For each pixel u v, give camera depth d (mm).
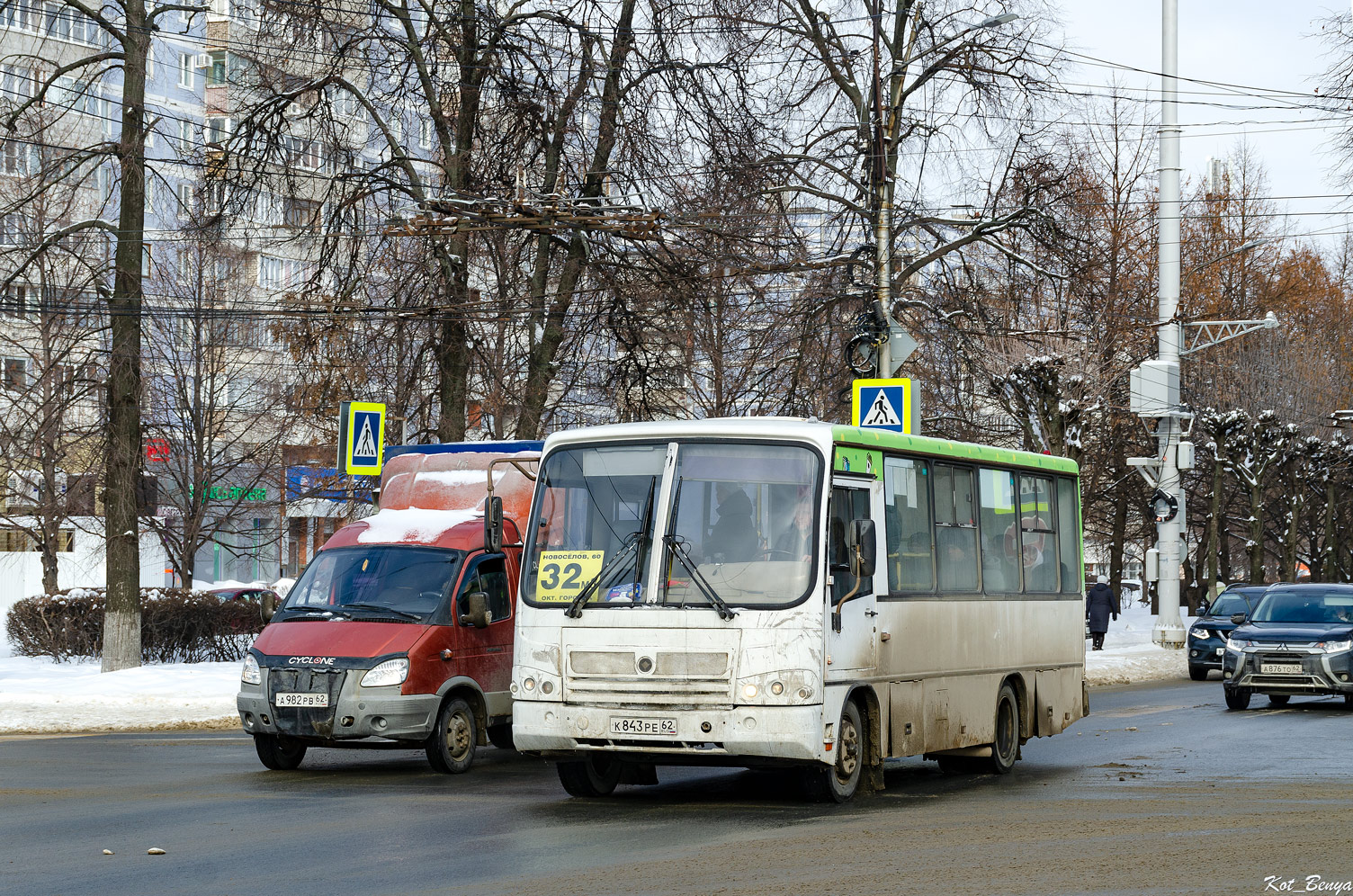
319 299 33688
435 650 16781
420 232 27219
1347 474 63906
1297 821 11891
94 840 11719
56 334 40969
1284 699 27156
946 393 39031
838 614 13258
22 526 42938
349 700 16312
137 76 31188
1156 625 41469
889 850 10734
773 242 33625
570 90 32406
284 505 47719
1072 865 9977
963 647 15766
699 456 13438
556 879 9703
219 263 43656
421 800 14227
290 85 32875
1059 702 18203
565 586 13398
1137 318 44531
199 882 9859
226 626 33812
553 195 26844
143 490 43062
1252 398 59531
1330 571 61969
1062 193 36656
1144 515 60312
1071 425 38000
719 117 32531
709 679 12859
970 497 16297
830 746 13062
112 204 48031
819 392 36625
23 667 32938
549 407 36562
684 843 11195
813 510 13141
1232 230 64312
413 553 17844
